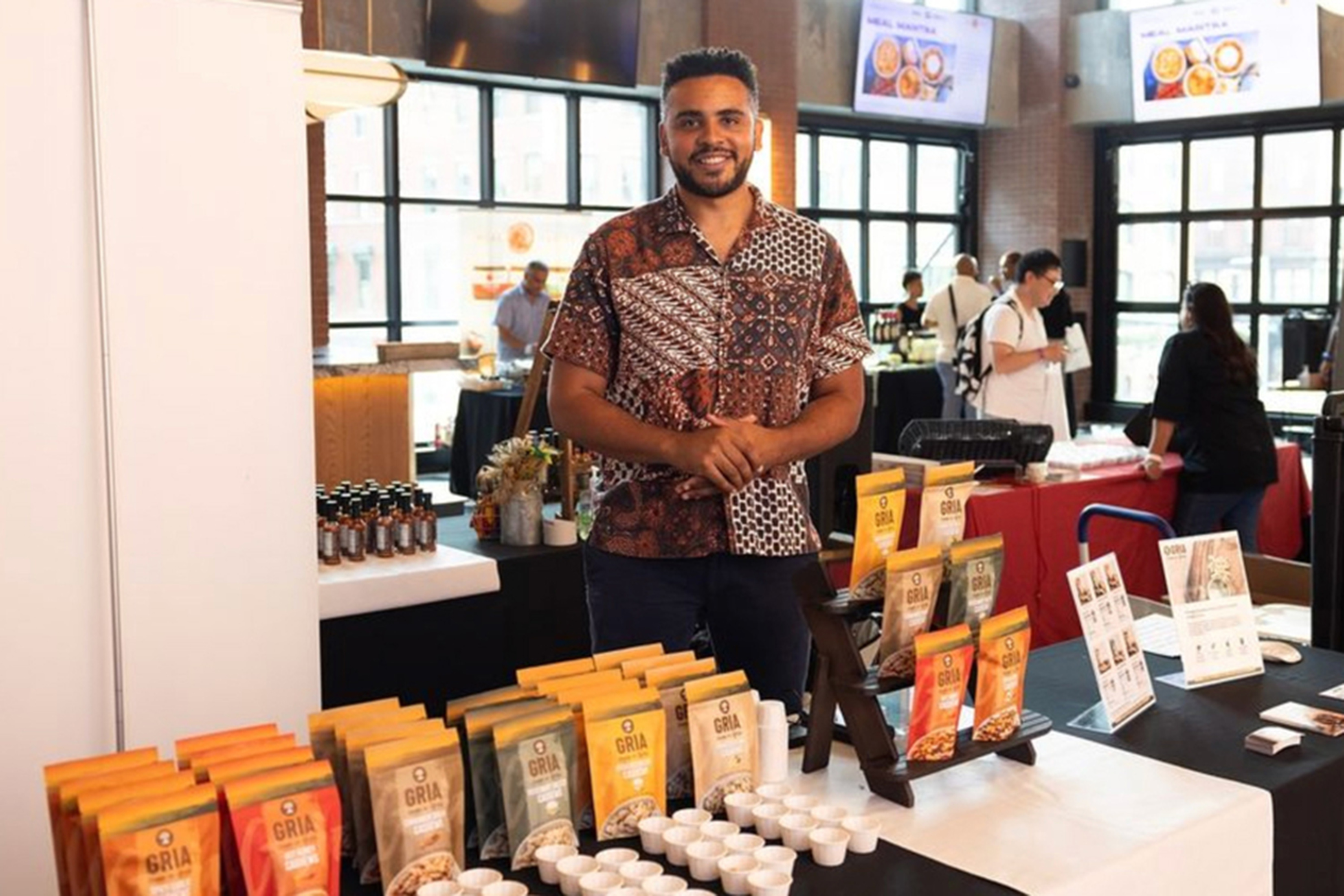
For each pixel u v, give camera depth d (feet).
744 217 7.20
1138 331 48.11
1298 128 43.65
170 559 7.02
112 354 6.78
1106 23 46.09
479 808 5.04
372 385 17.74
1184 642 7.82
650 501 7.08
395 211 34.45
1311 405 28.27
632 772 5.28
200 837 4.15
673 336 7.04
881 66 43.14
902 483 6.14
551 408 7.25
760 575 7.13
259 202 7.16
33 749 6.75
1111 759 6.55
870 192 45.93
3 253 6.51
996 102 46.93
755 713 5.79
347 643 11.98
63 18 6.59
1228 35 43.24
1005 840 5.51
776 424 7.18
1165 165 46.91
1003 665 6.20
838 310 7.48
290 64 7.20
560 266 36.06
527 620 13.53
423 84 34.50
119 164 6.74
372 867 4.80
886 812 5.82
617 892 4.56
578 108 37.24
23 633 6.68
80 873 4.28
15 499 6.62
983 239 48.83
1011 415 21.43
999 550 6.30
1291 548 21.12
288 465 7.35
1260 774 6.37
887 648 5.97
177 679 7.09
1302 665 8.29
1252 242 45.11
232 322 7.12
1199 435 17.52
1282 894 6.29
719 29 38.06
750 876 4.73
